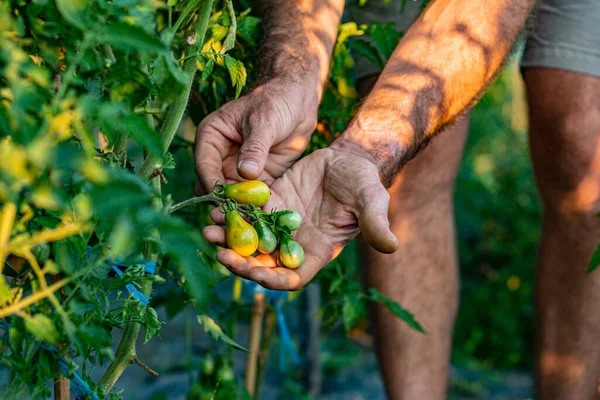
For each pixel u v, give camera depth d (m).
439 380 2.73
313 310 3.65
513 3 2.01
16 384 1.01
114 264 1.11
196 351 3.96
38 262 0.99
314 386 3.66
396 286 2.64
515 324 5.13
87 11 0.85
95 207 0.77
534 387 2.75
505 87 8.05
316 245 1.51
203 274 0.83
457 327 5.18
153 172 1.22
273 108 1.74
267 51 1.94
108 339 1.03
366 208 1.46
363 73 2.56
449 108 1.93
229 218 1.38
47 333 0.91
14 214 0.89
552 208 2.58
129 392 3.33
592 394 2.64
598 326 2.56
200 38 1.26
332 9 2.08
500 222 6.25
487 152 7.32
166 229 0.82
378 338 2.72
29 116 0.84
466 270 5.96
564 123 2.45
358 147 1.70
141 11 1.04
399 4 2.54
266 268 1.39
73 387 1.16
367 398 3.79
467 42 1.95
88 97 0.84
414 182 2.60
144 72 1.00
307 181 1.61
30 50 1.03
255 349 2.31
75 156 0.78
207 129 1.75
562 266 2.57
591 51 2.38
